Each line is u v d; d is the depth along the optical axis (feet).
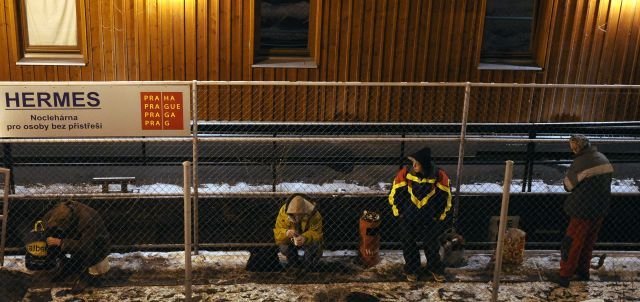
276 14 28.14
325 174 25.09
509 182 16.38
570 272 19.93
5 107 19.56
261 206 22.79
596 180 19.04
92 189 23.24
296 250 20.75
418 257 20.48
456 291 19.83
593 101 29.30
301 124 26.89
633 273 21.24
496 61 29.25
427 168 19.49
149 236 22.75
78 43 27.78
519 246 20.94
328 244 22.76
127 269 20.66
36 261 19.90
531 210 23.76
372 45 28.04
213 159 24.04
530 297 19.52
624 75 29.12
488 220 23.59
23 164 22.97
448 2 27.76
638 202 24.26
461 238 21.13
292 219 20.17
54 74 27.43
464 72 28.58
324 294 19.48
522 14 28.86
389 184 24.34
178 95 19.90
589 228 19.57
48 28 27.61
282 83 19.79
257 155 25.11
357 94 28.40
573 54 28.73
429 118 28.91
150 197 22.24
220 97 27.94
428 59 28.35
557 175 26.03
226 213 22.77
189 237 16.52
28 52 27.71
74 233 19.61
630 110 29.58
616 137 28.91
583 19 28.35
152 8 27.04
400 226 20.35
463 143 21.16
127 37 27.30
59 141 19.83
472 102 28.89
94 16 26.99
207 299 19.02
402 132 27.37
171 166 25.54
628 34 28.66
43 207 21.99
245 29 27.61
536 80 28.91
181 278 20.21
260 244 21.72
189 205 16.24
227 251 22.31
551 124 27.91
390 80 28.48
